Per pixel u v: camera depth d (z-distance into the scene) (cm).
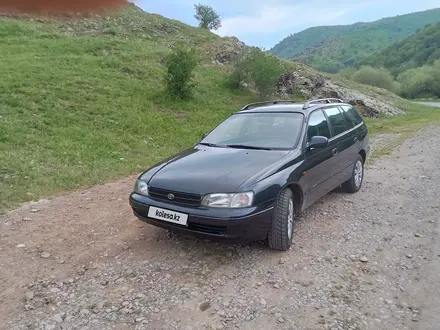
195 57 1755
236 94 2083
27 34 2128
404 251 443
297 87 2450
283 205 424
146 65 1945
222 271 389
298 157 474
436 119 2480
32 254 426
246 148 500
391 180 782
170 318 313
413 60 11225
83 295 347
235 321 309
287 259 416
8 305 330
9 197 594
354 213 571
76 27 2495
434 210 586
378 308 331
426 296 350
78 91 1391
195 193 393
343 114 669
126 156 938
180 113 1545
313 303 336
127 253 430
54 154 847
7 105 1123
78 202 604
